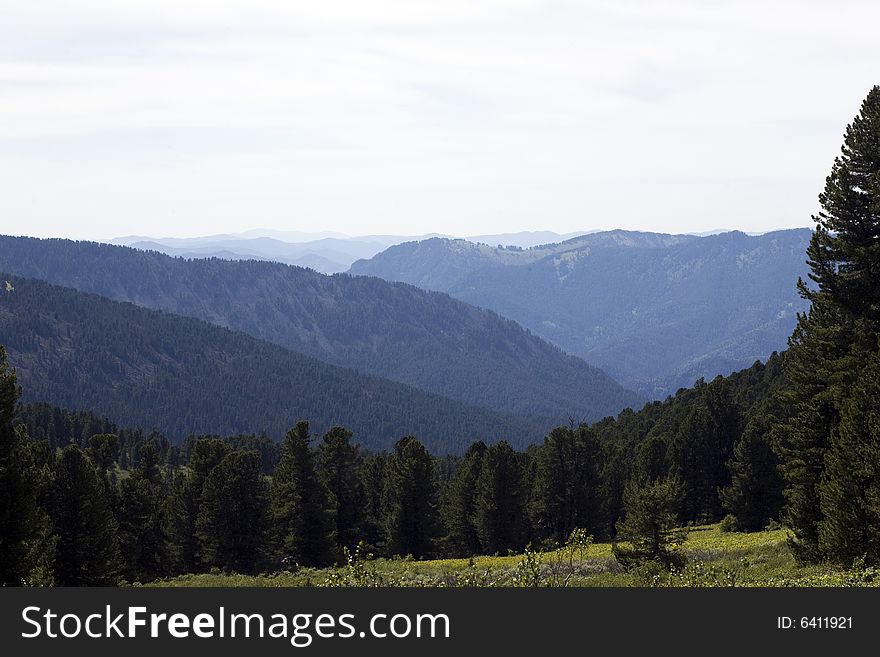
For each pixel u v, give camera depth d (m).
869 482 31.39
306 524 67.56
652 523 37.94
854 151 38.00
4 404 31.41
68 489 51.38
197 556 71.88
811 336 40.38
